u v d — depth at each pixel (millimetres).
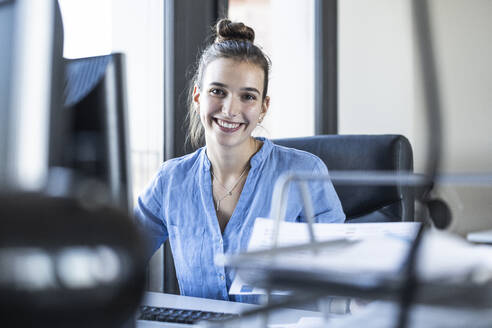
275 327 793
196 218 1295
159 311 909
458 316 356
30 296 257
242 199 1262
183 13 2004
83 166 611
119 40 1817
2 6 479
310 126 3031
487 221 2666
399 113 3162
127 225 300
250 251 370
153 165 1977
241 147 1271
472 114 3174
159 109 1992
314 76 3020
